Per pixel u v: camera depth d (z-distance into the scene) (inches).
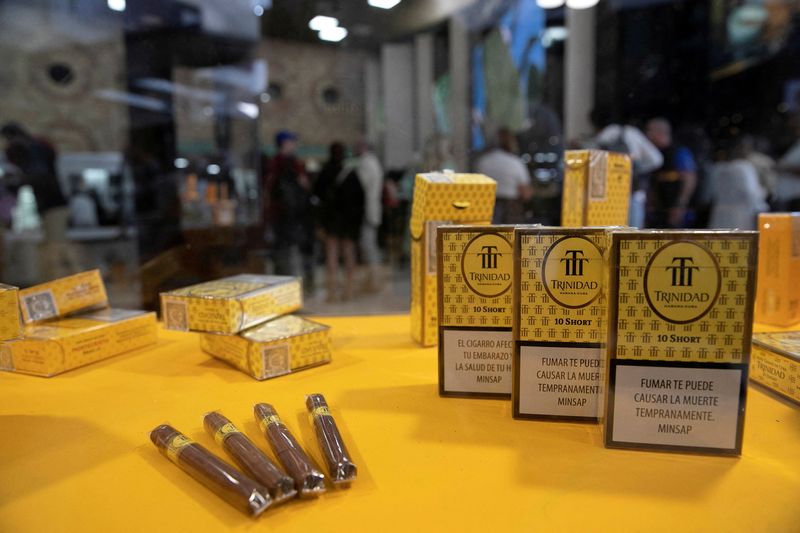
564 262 21.9
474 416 23.6
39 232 142.9
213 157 110.9
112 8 97.8
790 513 15.6
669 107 136.1
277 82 131.9
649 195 101.6
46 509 16.3
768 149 128.3
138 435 21.9
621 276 19.6
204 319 29.6
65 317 34.3
